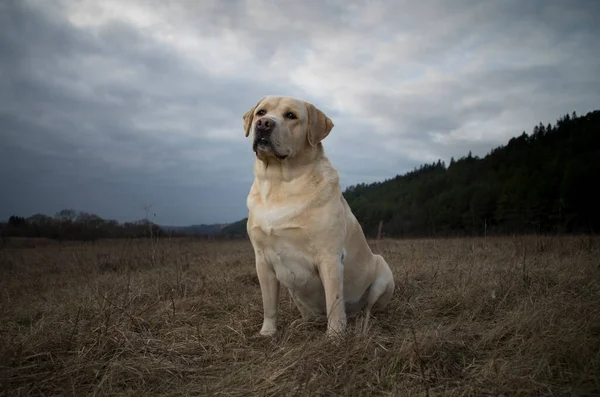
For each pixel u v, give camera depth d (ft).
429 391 7.49
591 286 14.60
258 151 11.16
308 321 12.46
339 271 11.16
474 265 19.25
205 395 7.66
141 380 8.45
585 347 8.09
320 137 12.02
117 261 28.48
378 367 8.37
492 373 7.82
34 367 8.88
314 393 7.29
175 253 32.48
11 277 24.68
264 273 11.99
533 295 13.56
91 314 12.67
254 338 11.21
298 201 11.09
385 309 14.35
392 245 38.78
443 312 13.44
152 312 13.21
